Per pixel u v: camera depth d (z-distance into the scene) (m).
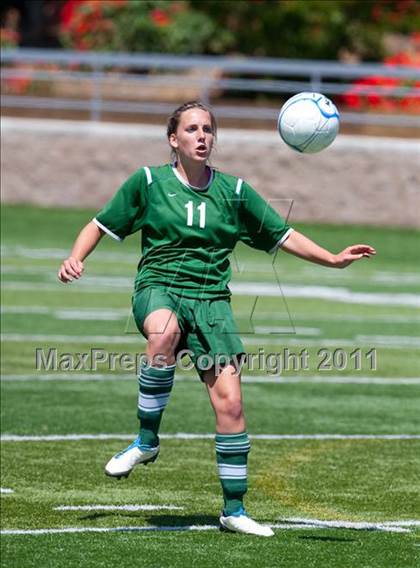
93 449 31.23
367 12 104.56
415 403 38.34
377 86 92.19
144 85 107.19
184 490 27.31
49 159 83.56
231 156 83.38
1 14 131.00
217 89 106.44
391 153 83.44
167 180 22.86
